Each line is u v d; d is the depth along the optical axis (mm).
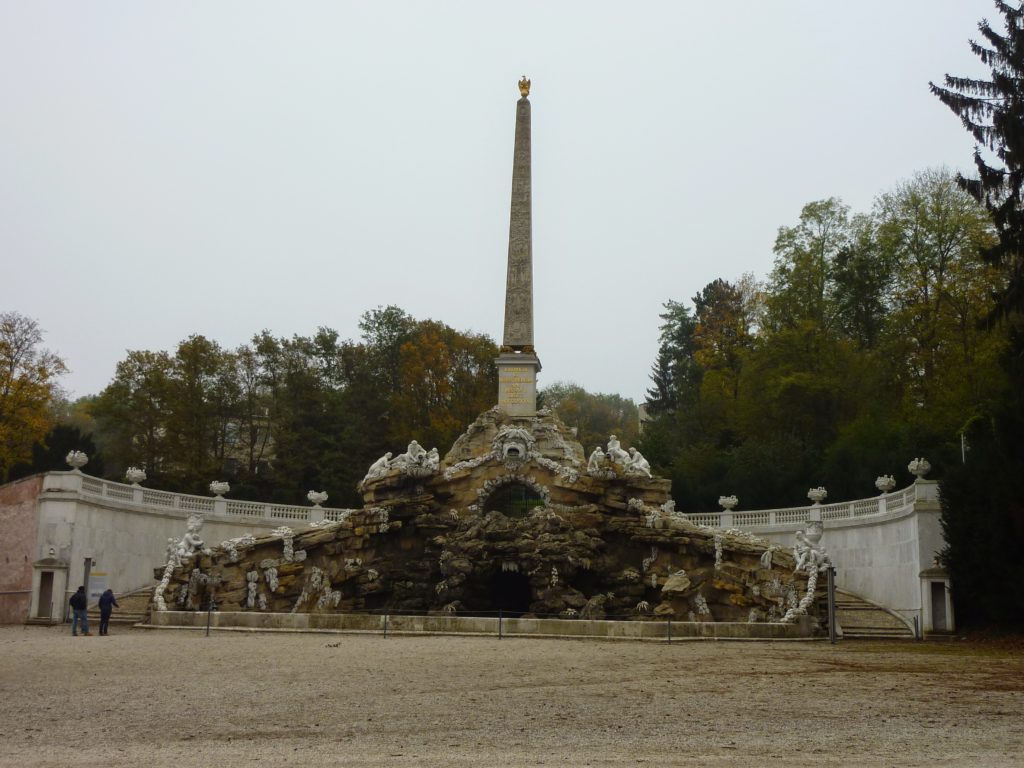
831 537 56406
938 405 63250
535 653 30125
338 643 33906
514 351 58656
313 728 16484
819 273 78250
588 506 54188
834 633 39281
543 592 50219
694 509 69250
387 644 33469
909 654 31672
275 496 76000
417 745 14914
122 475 76875
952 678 23812
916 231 71562
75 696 20453
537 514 53281
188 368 78438
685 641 36812
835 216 79250
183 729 16469
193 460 75812
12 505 51250
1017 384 40844
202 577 50094
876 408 66500
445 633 38312
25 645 33375
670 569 51812
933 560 45781
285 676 23812
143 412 77125
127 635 39406
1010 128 39562
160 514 57344
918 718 17438
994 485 39938
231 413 81562
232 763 13406
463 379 85750
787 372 73125
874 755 14039
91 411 77688
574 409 128875
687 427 86500
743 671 25328
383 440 81938
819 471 65000
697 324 109875
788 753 14211
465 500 55719
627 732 16031
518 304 58812
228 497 75812
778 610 46094
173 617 43719
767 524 59812
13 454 65562
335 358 87812
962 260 67812
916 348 68875
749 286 95812
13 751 14500
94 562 51750
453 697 20141
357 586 52719
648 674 24438
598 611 49250
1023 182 40875
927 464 47844
